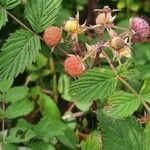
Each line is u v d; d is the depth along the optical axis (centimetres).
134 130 29
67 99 44
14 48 31
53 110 42
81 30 31
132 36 31
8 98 37
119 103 27
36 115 48
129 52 29
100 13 31
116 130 29
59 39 30
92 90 27
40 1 31
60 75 46
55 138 40
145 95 28
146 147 28
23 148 38
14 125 46
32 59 31
